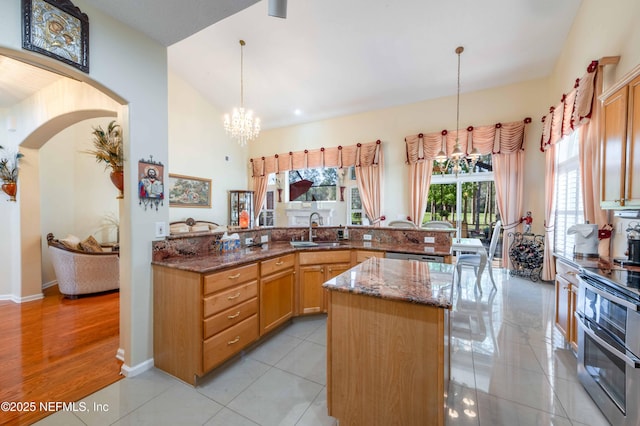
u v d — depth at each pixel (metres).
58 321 3.05
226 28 4.52
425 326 1.28
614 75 2.67
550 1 3.50
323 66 5.11
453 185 5.80
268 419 1.62
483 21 3.84
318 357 2.33
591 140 2.84
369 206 6.32
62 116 2.93
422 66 4.82
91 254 3.94
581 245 2.48
